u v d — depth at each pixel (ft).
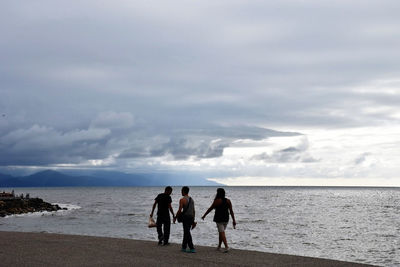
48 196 476.13
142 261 35.63
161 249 43.32
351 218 154.10
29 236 55.06
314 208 223.30
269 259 37.19
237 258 37.55
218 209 41.45
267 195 492.54
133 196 466.29
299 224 127.54
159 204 46.96
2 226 114.62
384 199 371.35
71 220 137.08
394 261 65.62
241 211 194.39
